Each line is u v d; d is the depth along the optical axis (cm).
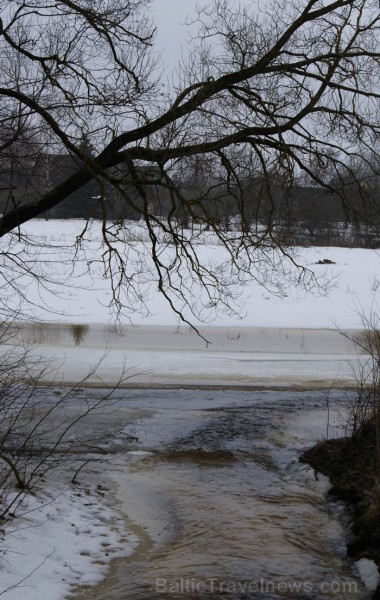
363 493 894
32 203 1098
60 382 1549
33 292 2641
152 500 905
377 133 1173
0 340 1154
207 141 1120
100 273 2708
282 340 2244
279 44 1122
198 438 1193
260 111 1128
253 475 1026
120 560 724
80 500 866
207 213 1113
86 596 636
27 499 809
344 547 789
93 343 2050
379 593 674
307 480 1002
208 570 709
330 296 2916
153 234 1110
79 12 994
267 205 1262
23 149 1022
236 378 1692
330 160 1194
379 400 976
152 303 2645
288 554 761
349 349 2133
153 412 1352
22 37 1030
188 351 2006
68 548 724
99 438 1162
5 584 620
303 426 1282
